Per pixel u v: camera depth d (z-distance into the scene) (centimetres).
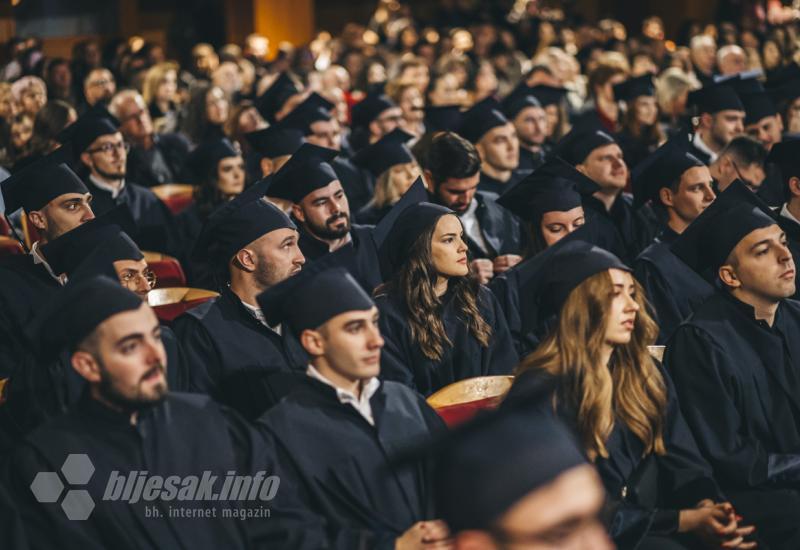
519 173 1452
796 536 711
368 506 630
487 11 3538
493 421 328
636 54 2677
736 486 734
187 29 3844
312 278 635
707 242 784
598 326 674
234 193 1416
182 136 1830
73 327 575
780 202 1283
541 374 676
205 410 626
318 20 4631
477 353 855
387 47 3331
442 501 309
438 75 2356
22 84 1745
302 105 1521
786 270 756
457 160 1105
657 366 734
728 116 1466
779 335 781
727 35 3048
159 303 978
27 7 3569
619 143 1523
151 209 1404
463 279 866
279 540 605
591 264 680
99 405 596
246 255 829
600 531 295
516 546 289
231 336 823
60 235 920
